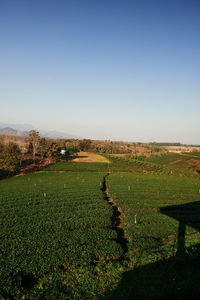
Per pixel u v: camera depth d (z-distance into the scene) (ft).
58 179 188.85
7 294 44.04
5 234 71.82
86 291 44.16
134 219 88.63
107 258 58.59
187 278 46.78
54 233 72.43
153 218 90.53
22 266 52.65
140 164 312.09
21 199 117.29
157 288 43.11
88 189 143.33
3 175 215.10
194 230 78.59
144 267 51.98
